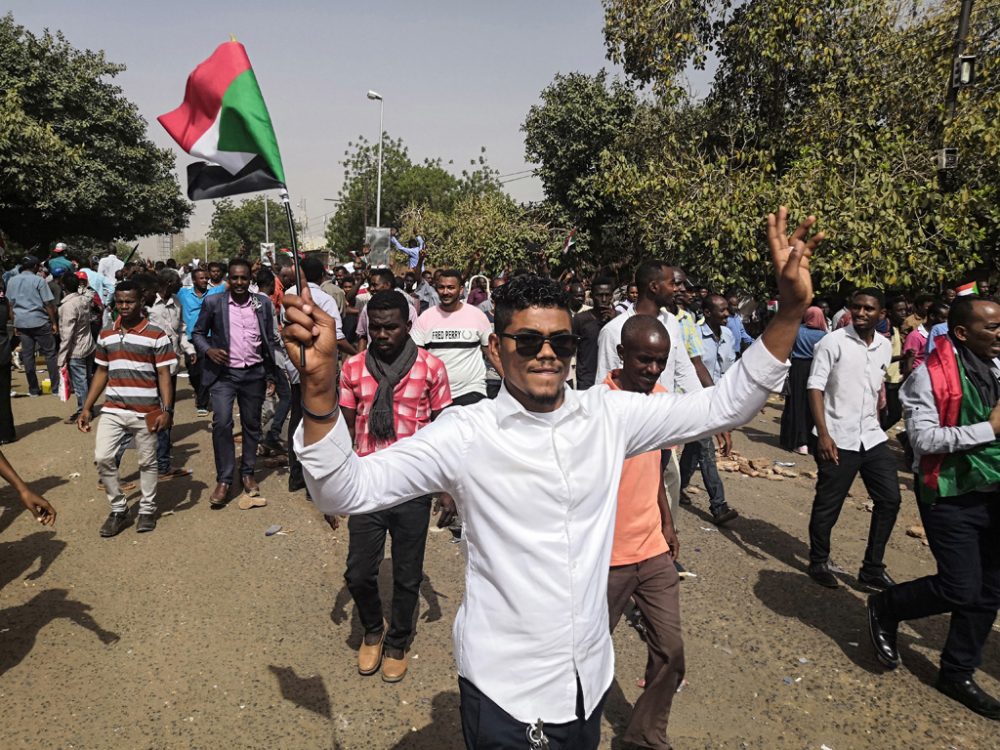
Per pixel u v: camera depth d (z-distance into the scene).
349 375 3.52
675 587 2.77
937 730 3.09
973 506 3.14
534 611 1.63
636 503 2.73
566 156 19.38
